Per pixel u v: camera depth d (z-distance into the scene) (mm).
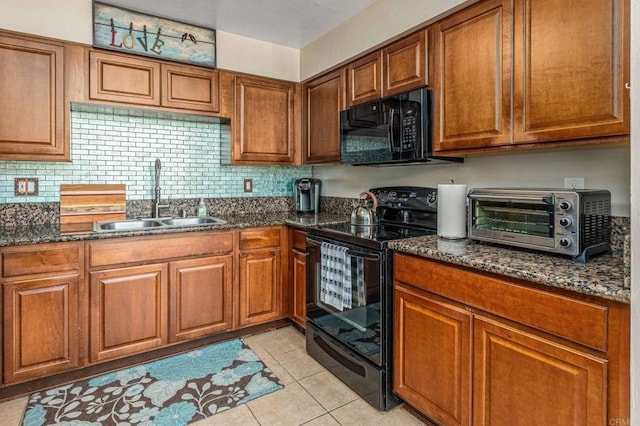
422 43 2027
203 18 2576
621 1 1263
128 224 2613
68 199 2518
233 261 2598
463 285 1500
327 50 2791
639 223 970
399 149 2105
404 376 1804
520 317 1304
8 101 2062
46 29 2156
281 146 3090
